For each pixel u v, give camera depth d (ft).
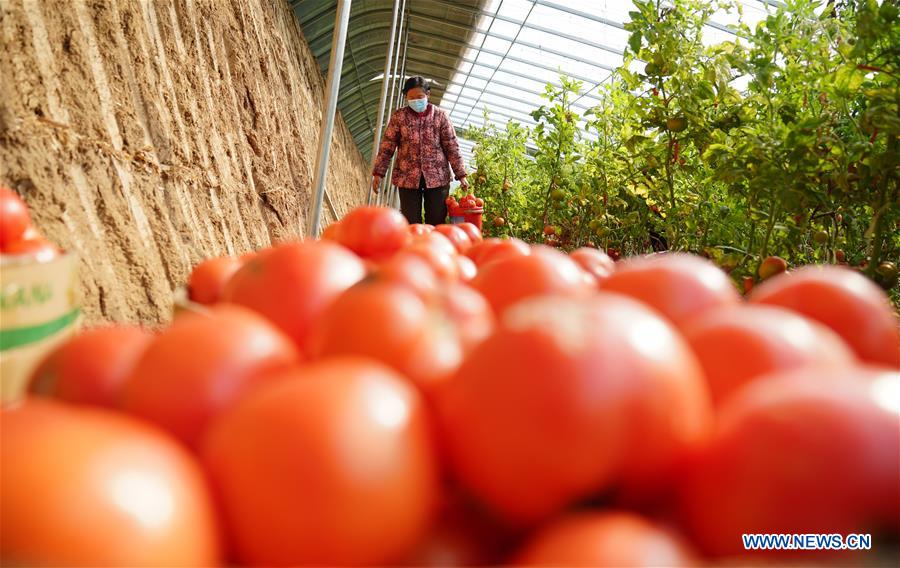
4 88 7.22
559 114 28.07
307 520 1.63
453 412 1.91
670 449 1.87
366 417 1.75
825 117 11.35
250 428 1.76
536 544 1.74
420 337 2.39
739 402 1.98
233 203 15.40
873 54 11.28
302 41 38.93
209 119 14.99
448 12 45.34
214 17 17.44
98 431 1.63
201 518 1.61
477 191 41.55
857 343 2.84
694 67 15.49
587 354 1.84
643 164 20.30
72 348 2.58
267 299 3.18
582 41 43.83
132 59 11.04
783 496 1.67
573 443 1.75
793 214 13.39
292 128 26.66
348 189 53.52
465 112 78.18
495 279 3.40
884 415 1.70
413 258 3.47
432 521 1.87
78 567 1.35
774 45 13.43
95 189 8.63
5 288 3.70
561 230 29.66
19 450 1.48
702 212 18.52
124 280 8.61
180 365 2.18
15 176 7.11
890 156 10.39
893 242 13.82
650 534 1.69
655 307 2.93
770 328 2.40
